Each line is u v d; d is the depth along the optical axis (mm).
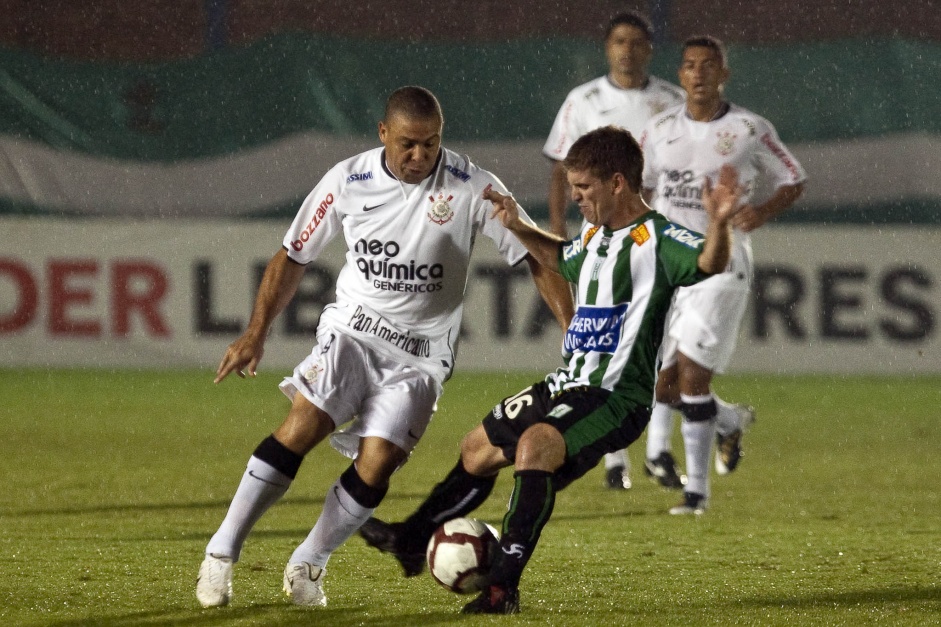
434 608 15125
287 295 16281
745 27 53594
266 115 48188
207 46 54594
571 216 47375
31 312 47688
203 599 15047
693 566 18406
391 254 15797
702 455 24453
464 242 15992
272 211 48344
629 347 14938
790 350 48562
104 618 14359
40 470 28234
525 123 47875
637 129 29797
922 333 48594
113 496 25078
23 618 14328
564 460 14758
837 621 14438
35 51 53844
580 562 18703
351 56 48062
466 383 45344
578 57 47812
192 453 31062
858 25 53281
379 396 15719
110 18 54125
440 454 31672
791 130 48500
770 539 21016
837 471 30172
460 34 54438
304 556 15328
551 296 16188
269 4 54688
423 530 16000
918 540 20938
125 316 47844
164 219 47906
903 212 48531
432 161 15438
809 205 48562
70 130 47781
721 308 24984
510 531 14469
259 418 37438
